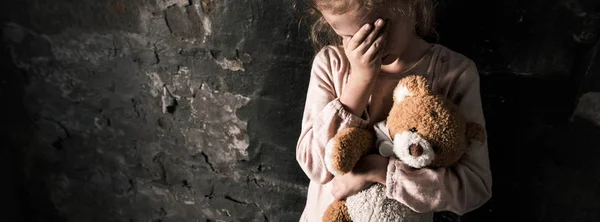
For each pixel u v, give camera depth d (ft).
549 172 3.43
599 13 2.84
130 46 4.21
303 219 3.42
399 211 2.55
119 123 4.70
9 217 5.41
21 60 4.63
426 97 2.39
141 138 4.71
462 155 2.68
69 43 4.39
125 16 4.06
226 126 4.32
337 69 2.97
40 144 5.11
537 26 3.02
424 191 2.46
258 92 4.03
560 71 3.09
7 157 5.27
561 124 3.24
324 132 2.69
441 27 3.26
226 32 3.84
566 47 3.01
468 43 3.24
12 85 4.82
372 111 2.90
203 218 4.97
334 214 2.78
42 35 4.43
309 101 2.99
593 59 2.98
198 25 3.89
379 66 2.58
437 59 2.82
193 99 4.30
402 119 2.38
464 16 3.17
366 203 2.57
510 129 3.41
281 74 3.87
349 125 2.66
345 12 2.40
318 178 2.78
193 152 4.59
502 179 3.59
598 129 3.15
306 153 2.80
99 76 4.49
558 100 3.18
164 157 4.74
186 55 4.09
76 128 4.89
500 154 3.52
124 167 4.96
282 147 4.23
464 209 2.71
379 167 2.57
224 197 4.75
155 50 4.15
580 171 3.33
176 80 4.25
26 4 4.31
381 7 2.41
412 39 2.84
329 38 3.36
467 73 2.77
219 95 4.18
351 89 2.69
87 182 5.23
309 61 3.71
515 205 3.64
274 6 3.60
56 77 4.63
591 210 3.41
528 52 3.12
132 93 4.47
